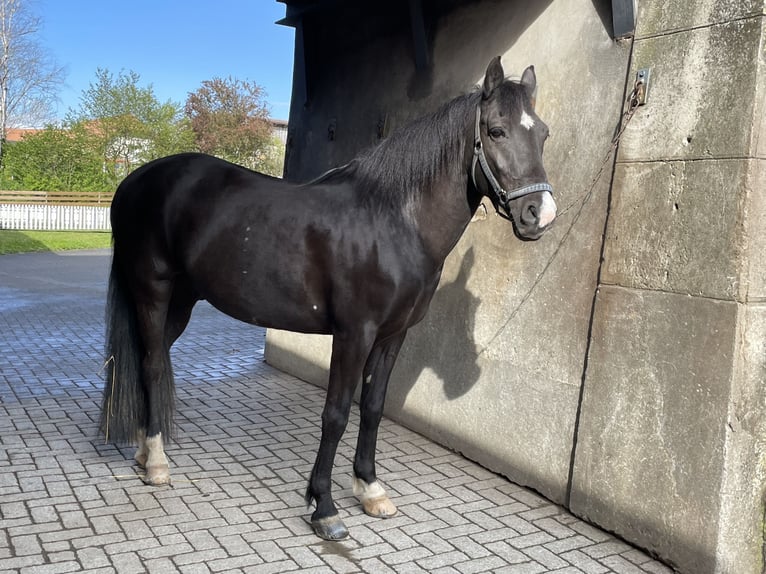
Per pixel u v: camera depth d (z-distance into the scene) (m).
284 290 2.84
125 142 30.25
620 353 2.93
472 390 3.81
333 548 2.71
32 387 4.84
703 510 2.57
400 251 2.71
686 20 2.74
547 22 3.51
